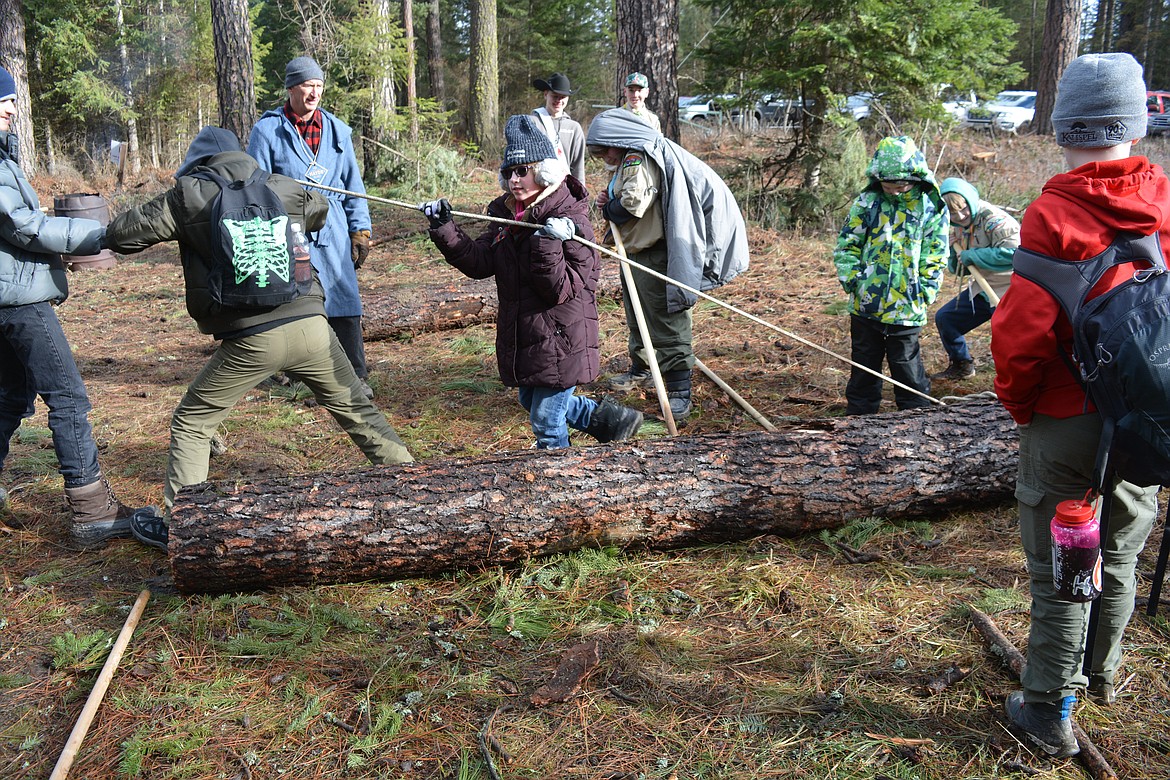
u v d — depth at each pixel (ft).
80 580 11.91
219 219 10.95
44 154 67.82
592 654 9.90
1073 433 7.61
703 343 21.77
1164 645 9.80
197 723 9.04
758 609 10.81
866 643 10.10
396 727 8.85
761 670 9.68
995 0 100.37
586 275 12.25
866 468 12.30
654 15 31.27
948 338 17.89
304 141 17.90
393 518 11.20
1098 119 7.39
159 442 16.60
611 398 18.24
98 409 18.47
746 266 17.17
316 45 49.26
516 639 10.39
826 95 32.58
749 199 36.06
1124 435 7.02
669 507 11.81
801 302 24.94
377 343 23.44
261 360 11.78
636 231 16.79
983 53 33.01
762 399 17.99
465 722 8.99
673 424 14.34
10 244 11.71
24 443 16.48
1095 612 7.77
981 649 9.89
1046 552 8.01
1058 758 8.29
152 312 27.58
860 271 15.10
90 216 35.29
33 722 9.20
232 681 9.70
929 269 14.67
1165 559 8.21
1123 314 6.95
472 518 11.35
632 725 8.90
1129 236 7.20
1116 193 7.21
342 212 18.45
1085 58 7.55
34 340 12.06
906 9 31.86
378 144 48.16
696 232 16.38
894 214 14.73
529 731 8.84
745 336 22.16
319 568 11.21
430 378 20.27
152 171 63.82
